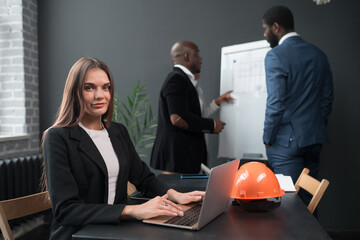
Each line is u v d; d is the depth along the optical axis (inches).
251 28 127.9
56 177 45.7
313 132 94.0
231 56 117.7
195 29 133.0
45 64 146.6
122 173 53.7
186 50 105.7
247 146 115.0
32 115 142.6
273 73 93.6
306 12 123.1
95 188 49.9
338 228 123.7
